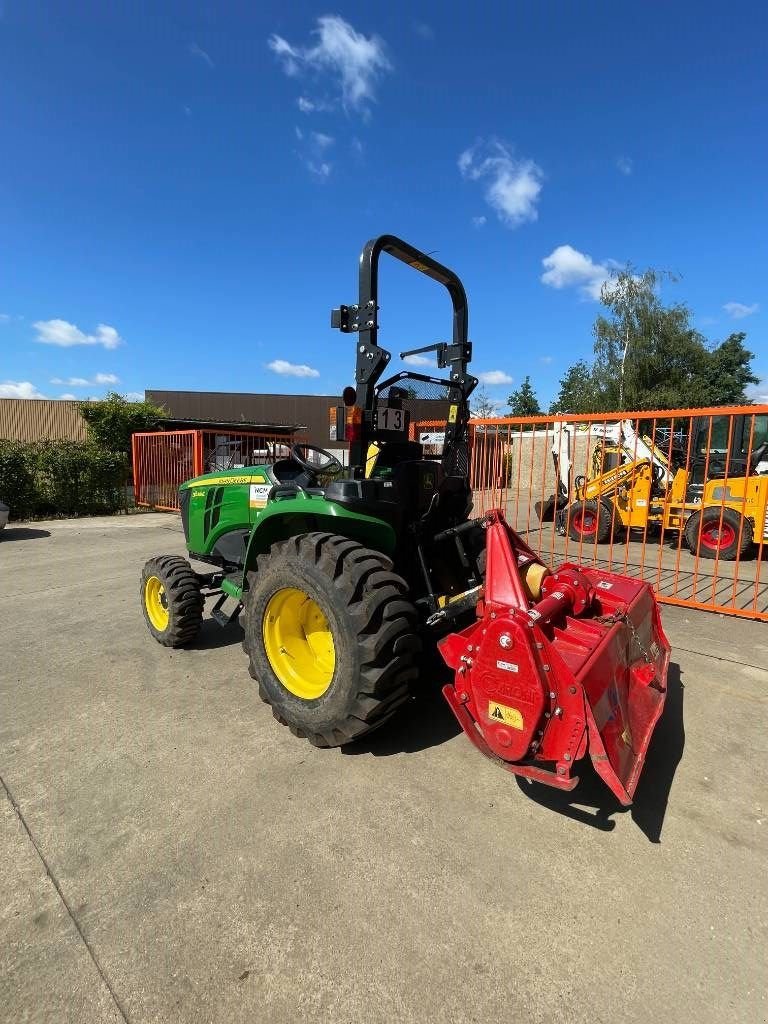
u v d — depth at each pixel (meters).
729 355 38.44
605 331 28.25
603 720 2.18
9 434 24.84
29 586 6.06
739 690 3.43
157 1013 1.54
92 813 2.35
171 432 12.55
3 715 3.19
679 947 1.71
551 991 1.58
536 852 2.12
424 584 3.28
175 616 3.98
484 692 2.28
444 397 3.50
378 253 2.79
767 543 7.32
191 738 2.94
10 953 1.71
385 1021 1.51
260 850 2.13
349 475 2.87
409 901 1.89
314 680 2.91
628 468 8.69
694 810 2.35
